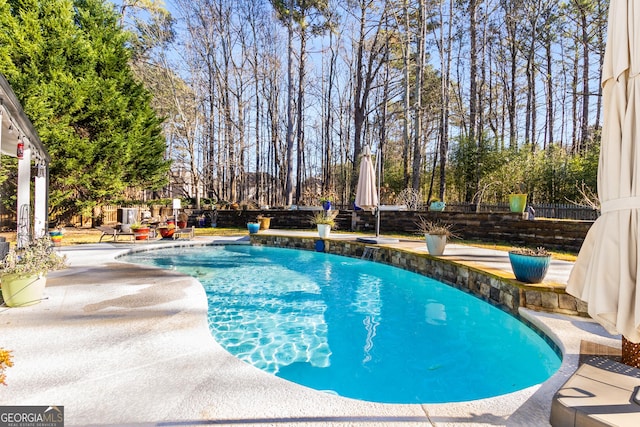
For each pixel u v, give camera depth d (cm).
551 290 397
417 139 1520
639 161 168
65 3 1245
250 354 348
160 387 220
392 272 741
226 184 2902
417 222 1171
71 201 1330
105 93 1291
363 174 973
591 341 304
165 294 453
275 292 589
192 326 335
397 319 457
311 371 314
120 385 222
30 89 1073
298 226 1481
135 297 438
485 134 1653
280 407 197
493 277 476
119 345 288
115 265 666
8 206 1243
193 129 1889
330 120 2820
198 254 981
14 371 240
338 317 464
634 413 158
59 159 1188
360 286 630
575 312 385
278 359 338
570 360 264
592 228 208
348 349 363
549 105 2019
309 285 639
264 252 1020
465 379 302
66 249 900
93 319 353
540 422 183
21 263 407
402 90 2167
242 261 877
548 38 1862
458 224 1070
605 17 1608
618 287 176
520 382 296
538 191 1422
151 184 1609
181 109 1838
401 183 2050
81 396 208
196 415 189
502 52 1983
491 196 1555
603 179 193
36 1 1180
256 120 2669
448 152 1830
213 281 667
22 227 704
